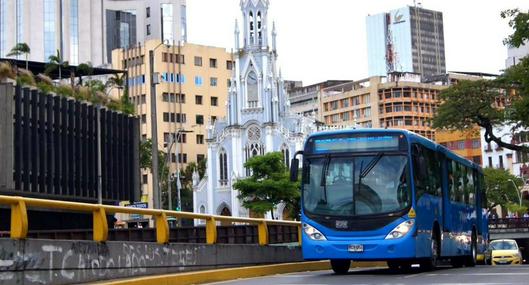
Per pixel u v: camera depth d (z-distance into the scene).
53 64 108.00
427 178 29.38
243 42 161.38
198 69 190.88
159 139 183.12
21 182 73.69
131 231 42.69
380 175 27.59
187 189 174.12
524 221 115.62
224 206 159.00
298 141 155.00
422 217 28.11
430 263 29.95
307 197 28.20
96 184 88.75
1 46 193.12
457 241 34.59
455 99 73.12
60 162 80.81
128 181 96.94
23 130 74.94
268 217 144.50
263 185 117.06
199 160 189.00
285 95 161.12
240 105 159.50
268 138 156.12
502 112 72.12
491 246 68.88
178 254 25.94
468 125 75.06
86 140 86.81
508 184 157.12
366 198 27.44
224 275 26.88
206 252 27.70
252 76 159.50
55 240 20.03
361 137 28.16
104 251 22.06
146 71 186.25
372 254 27.03
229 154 159.38
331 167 28.16
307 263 33.44
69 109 83.62
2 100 72.38
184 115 188.25
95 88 101.31
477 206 40.66
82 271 21.02
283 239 45.22
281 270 31.23
